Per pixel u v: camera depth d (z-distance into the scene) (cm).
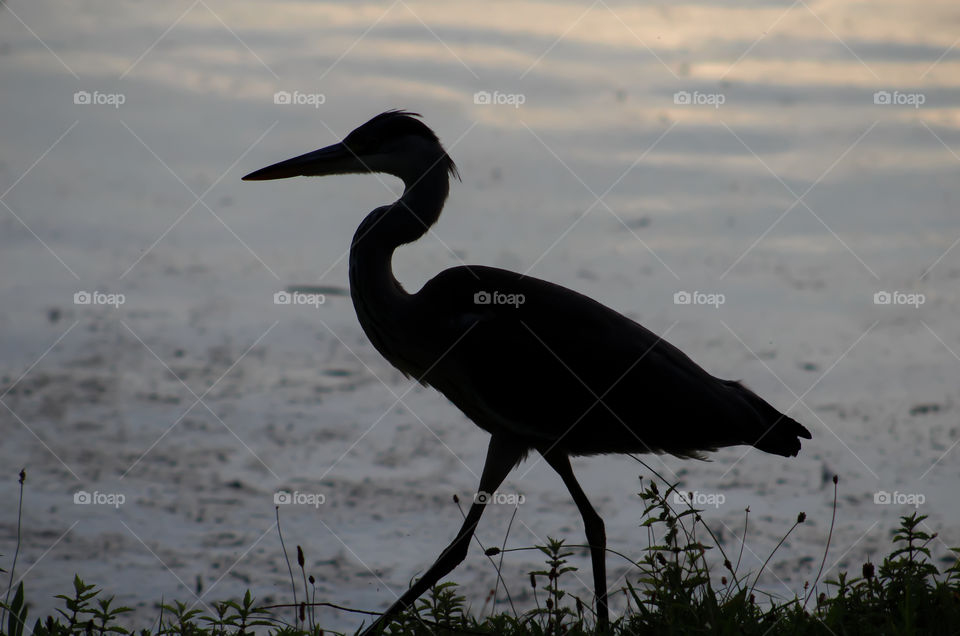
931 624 585
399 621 635
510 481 1085
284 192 1970
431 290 746
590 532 702
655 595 616
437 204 762
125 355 1327
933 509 979
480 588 873
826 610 632
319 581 880
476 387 739
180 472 1063
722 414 723
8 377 1263
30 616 806
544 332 728
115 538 940
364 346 1399
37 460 1077
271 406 1217
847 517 969
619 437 736
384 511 999
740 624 575
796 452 746
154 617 811
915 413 1171
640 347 730
